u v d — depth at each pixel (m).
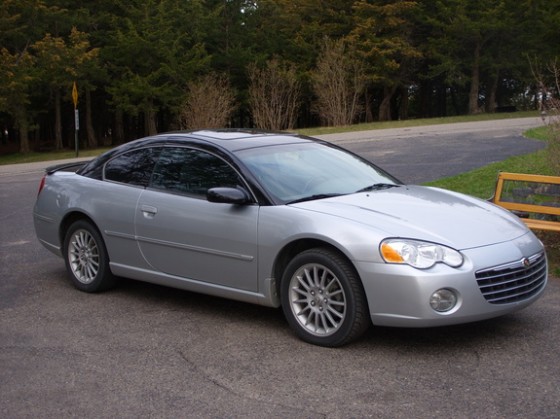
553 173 9.49
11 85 34.66
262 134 6.30
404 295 4.46
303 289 4.99
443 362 4.50
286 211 5.06
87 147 48.44
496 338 4.95
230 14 48.34
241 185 5.41
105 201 6.30
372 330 5.19
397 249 4.51
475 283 4.49
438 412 3.74
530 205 7.40
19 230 10.33
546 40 42.75
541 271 5.04
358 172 6.02
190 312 5.83
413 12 43.16
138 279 6.18
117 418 3.81
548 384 4.10
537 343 4.83
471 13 42.22
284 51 46.62
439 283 4.42
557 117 8.99
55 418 3.83
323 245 4.93
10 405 4.02
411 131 27.89
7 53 35.06
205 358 4.71
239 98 46.50
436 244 4.55
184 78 42.62
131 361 4.69
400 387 4.11
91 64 40.69
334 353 4.72
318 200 5.24
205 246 5.48
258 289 5.22
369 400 3.93
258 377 4.34
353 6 42.62
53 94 44.34
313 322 4.96
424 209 5.11
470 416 3.69
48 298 6.38
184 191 5.77
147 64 42.81
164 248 5.82
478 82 46.53
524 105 55.62
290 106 36.75
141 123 60.31
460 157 17.53
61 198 6.74
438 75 48.47
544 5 42.19
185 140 6.02
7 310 6.01
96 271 6.48
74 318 5.73
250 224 5.20
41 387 4.27
